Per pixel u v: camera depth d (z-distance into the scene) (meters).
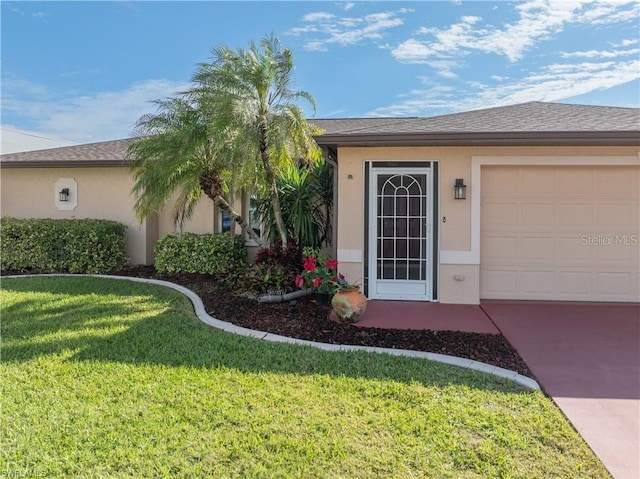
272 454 2.97
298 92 7.53
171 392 3.88
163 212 11.68
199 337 5.48
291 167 8.52
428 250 7.77
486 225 8.00
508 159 7.61
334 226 9.02
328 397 3.81
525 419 3.48
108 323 6.11
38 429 3.26
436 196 7.71
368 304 7.57
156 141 7.69
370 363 4.63
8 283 9.02
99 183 11.46
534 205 7.93
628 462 2.92
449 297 7.71
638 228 7.77
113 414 3.48
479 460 2.92
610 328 6.23
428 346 5.31
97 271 10.35
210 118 7.30
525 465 2.87
